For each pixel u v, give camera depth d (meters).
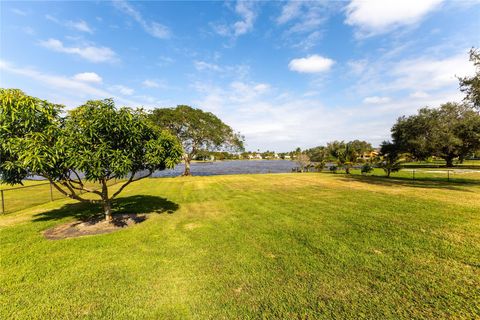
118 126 5.67
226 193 12.27
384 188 12.87
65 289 3.40
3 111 5.00
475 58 12.59
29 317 2.82
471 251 4.46
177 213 8.02
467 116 28.97
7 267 4.09
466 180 16.58
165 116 25.56
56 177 5.62
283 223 6.60
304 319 2.73
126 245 5.08
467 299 3.03
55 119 5.77
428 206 8.18
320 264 4.08
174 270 3.95
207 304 3.03
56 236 5.73
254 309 2.92
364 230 5.83
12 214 8.16
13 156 5.18
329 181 16.98
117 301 3.11
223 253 4.61
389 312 2.82
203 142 27.86
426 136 31.98
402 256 4.33
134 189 14.36
